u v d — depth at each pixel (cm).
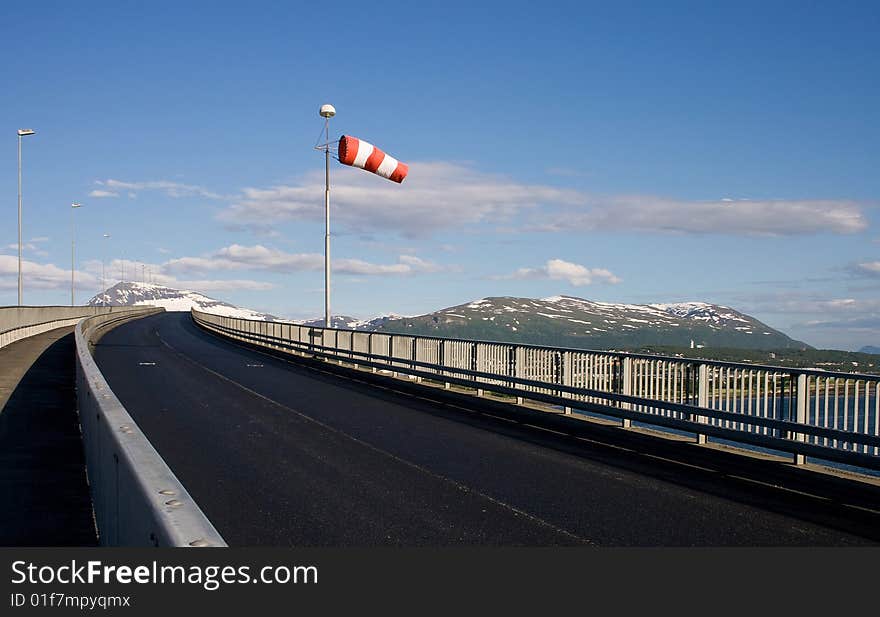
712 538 734
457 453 1181
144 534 350
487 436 1354
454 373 1911
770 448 1037
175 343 4219
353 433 1355
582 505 859
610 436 1323
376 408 1711
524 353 1658
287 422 1468
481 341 1814
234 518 779
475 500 875
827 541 730
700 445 1145
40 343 3644
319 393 1997
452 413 1661
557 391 1526
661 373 1277
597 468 1080
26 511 750
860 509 860
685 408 1198
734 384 1124
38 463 979
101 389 746
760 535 747
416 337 2139
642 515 818
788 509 855
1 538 657
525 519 794
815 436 970
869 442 891
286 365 2931
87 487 852
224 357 3250
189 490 902
